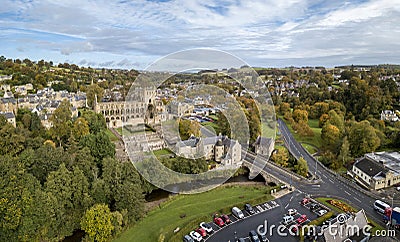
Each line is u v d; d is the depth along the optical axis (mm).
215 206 72625
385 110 149000
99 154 85375
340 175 92438
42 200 56781
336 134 115875
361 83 174750
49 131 105688
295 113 152000
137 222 66250
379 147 115812
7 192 54562
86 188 65938
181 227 61250
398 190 81625
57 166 70000
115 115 146625
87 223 58344
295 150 115125
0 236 53656
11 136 87875
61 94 171375
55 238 60094
